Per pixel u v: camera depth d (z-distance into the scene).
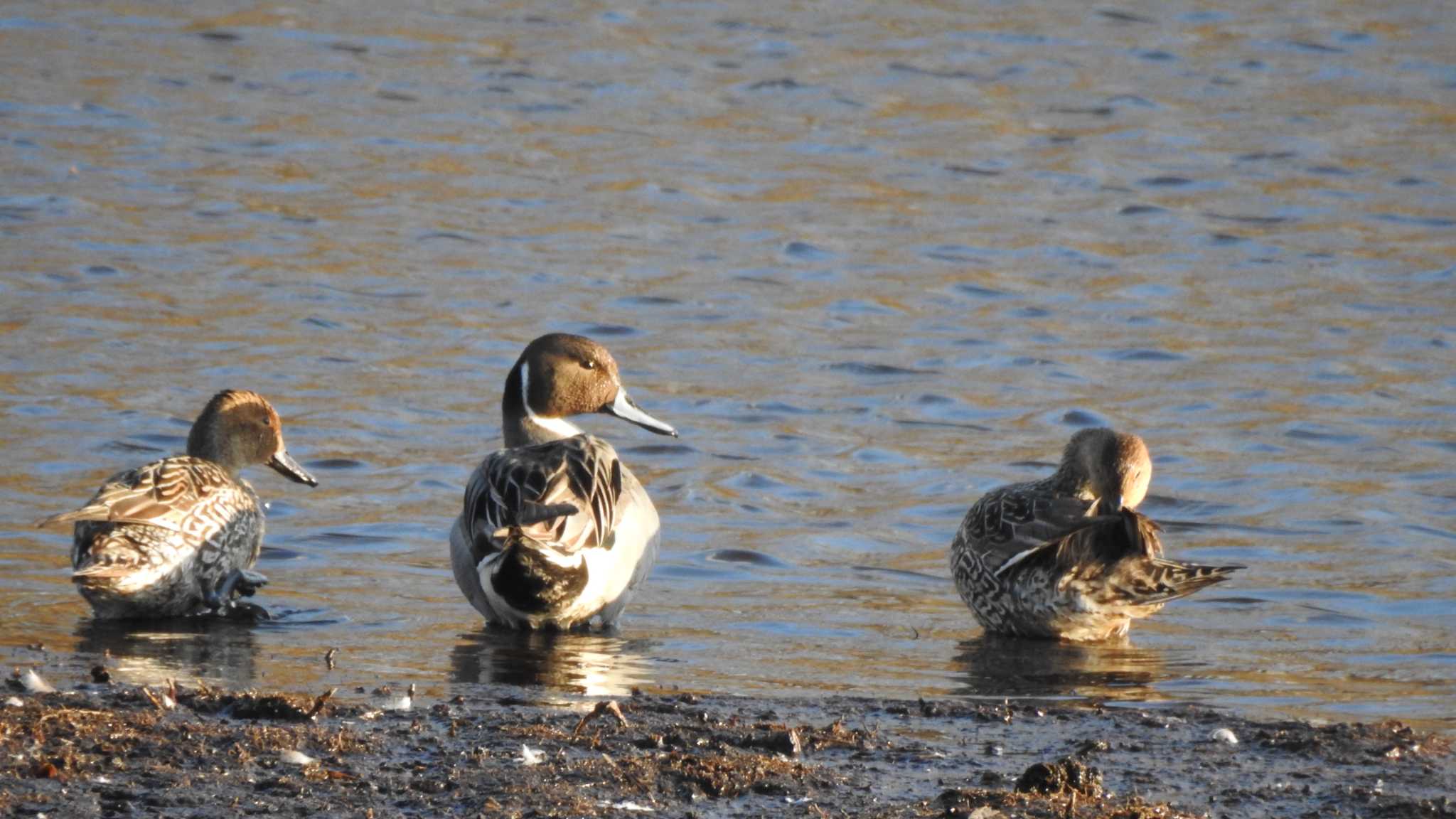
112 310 20.16
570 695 9.20
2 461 14.95
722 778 7.54
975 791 7.39
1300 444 16.67
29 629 10.61
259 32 37.31
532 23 39.12
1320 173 29.70
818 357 19.67
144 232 23.80
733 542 13.64
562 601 10.71
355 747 7.86
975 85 35.41
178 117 30.80
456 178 27.81
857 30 39.41
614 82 34.53
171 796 7.16
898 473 15.77
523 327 20.44
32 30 36.25
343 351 19.12
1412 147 31.38
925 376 19.03
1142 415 17.70
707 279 22.94
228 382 17.77
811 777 7.64
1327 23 40.91
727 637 11.02
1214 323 21.38
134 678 9.29
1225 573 11.09
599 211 26.25
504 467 10.99
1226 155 30.86
